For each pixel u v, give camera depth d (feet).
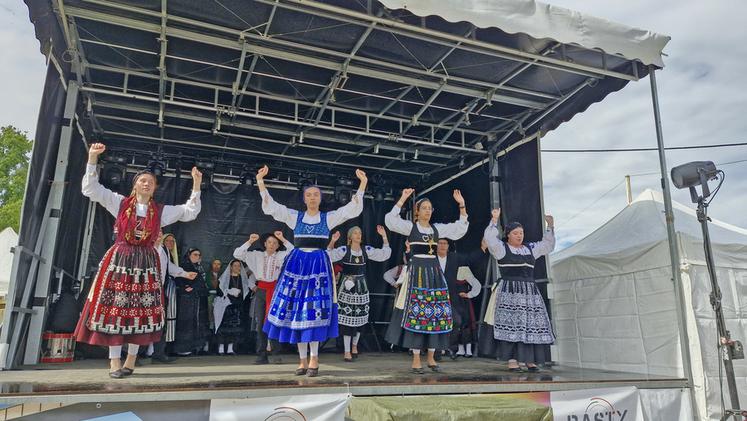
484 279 20.67
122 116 19.21
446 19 11.59
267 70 16.31
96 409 8.50
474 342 20.27
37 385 9.07
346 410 9.91
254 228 24.79
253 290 20.84
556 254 20.68
